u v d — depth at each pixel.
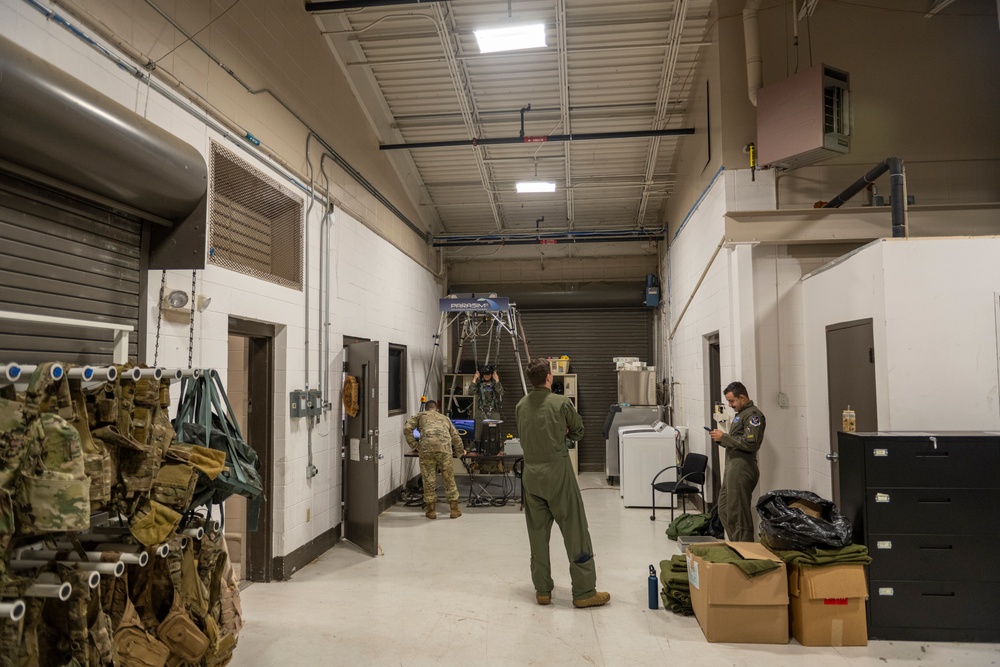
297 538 4.93
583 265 11.48
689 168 7.54
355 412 5.64
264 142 4.54
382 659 3.34
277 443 4.75
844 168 5.62
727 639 3.52
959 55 5.68
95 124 2.29
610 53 6.34
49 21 2.58
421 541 5.89
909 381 3.83
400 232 8.19
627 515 7.06
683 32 6.19
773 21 5.78
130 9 3.09
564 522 4.12
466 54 6.30
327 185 5.69
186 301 3.34
